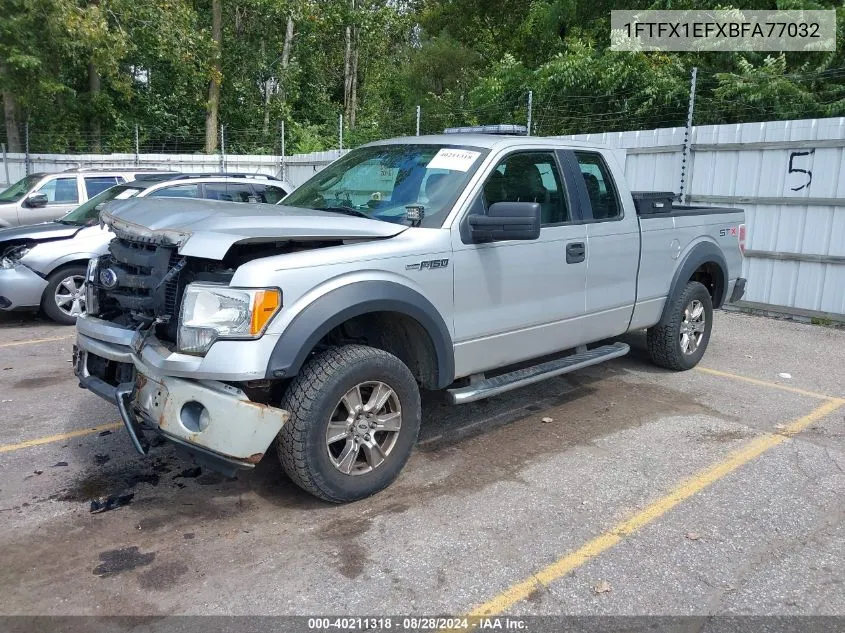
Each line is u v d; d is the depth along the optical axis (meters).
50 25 19.77
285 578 3.37
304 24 28.81
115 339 4.08
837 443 5.03
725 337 8.20
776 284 9.26
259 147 26.36
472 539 3.71
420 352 4.42
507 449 4.89
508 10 27.31
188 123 28.03
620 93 15.31
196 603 3.18
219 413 3.56
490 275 4.57
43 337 8.15
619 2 19.61
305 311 3.70
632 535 3.77
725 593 3.28
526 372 5.01
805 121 8.62
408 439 4.23
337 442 4.16
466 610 3.14
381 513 3.99
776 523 3.90
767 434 5.19
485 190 4.63
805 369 6.89
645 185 10.39
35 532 3.78
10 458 4.71
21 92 20.38
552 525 3.86
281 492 4.24
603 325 5.56
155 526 3.85
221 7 26.08
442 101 26.95
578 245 5.15
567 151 5.31
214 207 4.24
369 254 3.98
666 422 5.42
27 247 8.54
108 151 25.03
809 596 3.26
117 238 4.38
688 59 15.48
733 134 9.29
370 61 35.28
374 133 22.81
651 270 5.93
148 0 22.41
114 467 4.58
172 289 3.85
